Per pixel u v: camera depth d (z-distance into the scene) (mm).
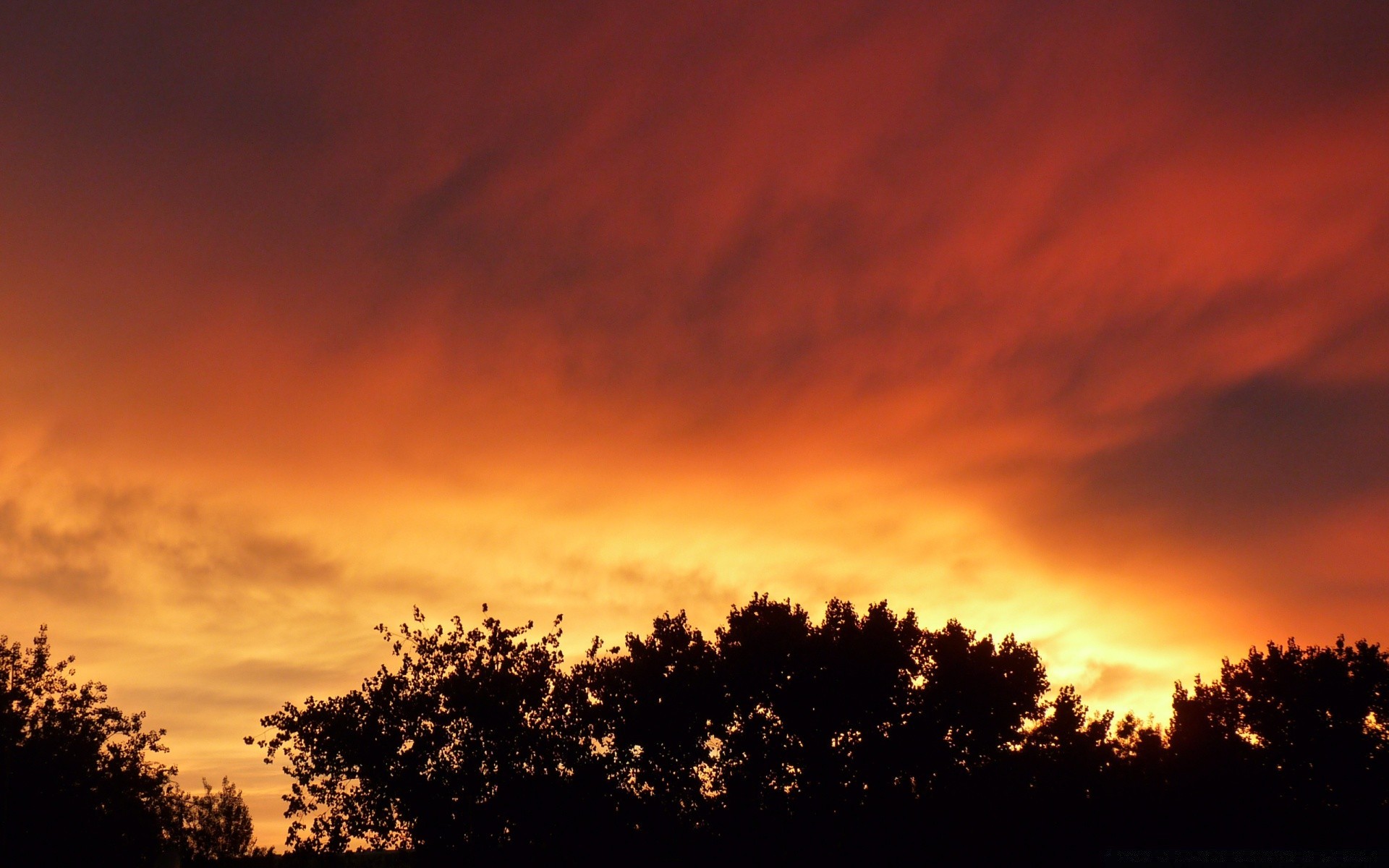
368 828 39312
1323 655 55250
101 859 46688
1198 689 58500
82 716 48219
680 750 45375
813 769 44656
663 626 47156
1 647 47594
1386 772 52188
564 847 40844
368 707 40344
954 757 46062
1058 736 48094
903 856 43125
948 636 47500
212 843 65250
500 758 40781
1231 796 50312
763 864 42656
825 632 46750
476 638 42375
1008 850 44062
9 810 44812
